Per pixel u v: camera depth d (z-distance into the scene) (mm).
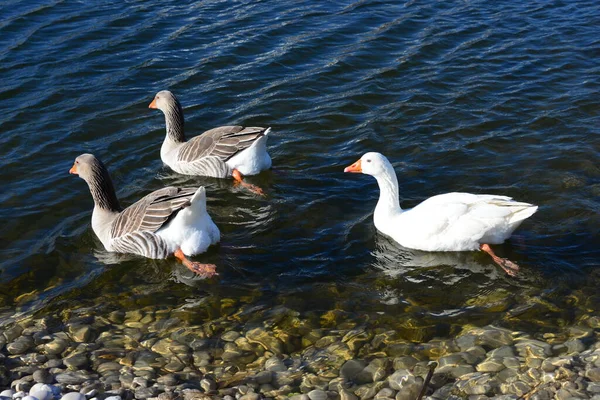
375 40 16953
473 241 9969
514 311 8906
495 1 19250
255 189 11891
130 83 15219
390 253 10203
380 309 9070
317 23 17906
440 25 17766
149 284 9766
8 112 14008
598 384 7637
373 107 14250
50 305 9320
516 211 9664
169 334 8766
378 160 10344
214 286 9625
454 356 8188
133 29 17500
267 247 10406
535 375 7820
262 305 9219
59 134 13406
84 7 18609
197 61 16141
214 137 12383
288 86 15086
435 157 12469
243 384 7879
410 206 11172
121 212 10648
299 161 12664
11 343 8594
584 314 8773
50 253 10383
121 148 13188
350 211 11242
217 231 10438
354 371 8047
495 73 15391
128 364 8250
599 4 18984
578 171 11766
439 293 9344
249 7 18906
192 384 7887
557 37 17016
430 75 15375
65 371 8117
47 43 16703
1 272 9930
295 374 8031
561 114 13617
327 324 8844
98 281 9836
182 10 18656
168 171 12672
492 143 12797
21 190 11820
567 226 10477
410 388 7738
